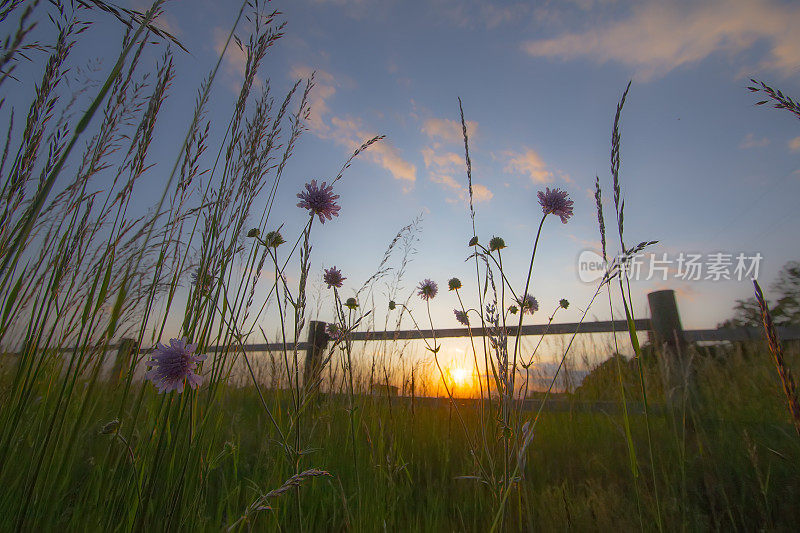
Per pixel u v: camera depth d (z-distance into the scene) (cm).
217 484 223
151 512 129
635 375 376
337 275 213
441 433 311
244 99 165
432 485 245
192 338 145
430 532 198
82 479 165
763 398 297
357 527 171
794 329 354
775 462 221
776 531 183
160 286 155
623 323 402
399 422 291
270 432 206
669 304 376
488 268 160
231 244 159
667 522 192
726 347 368
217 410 179
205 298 150
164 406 143
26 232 73
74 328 157
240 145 163
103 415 173
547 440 320
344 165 166
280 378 202
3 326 122
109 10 99
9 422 131
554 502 216
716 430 275
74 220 146
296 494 142
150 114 150
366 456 231
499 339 147
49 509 133
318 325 363
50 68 123
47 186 73
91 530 129
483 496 219
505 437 143
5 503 131
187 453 132
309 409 249
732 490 214
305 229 152
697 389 323
